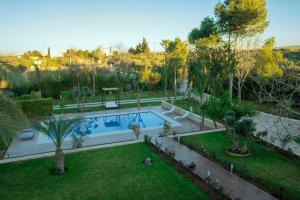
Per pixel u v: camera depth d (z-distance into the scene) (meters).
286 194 8.95
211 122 18.73
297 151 13.05
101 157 12.65
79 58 47.28
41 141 16.36
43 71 38.22
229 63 20.84
